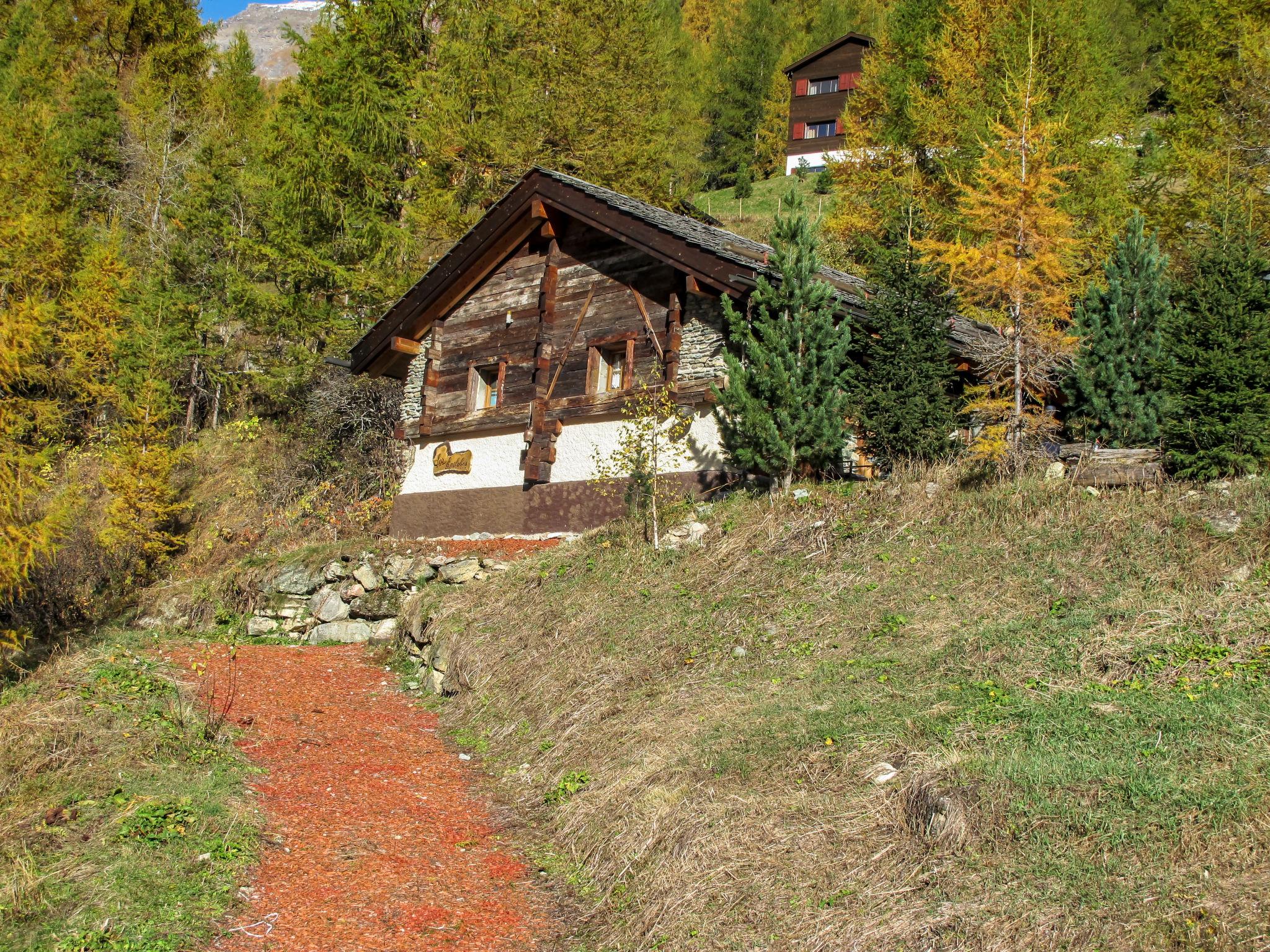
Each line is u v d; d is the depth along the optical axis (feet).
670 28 165.89
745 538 40.68
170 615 61.93
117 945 20.90
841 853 21.59
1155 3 154.51
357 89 88.53
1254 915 16.63
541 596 43.34
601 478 49.88
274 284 103.76
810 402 43.62
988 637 28.99
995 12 85.92
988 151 48.49
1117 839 19.22
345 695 42.78
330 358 70.33
